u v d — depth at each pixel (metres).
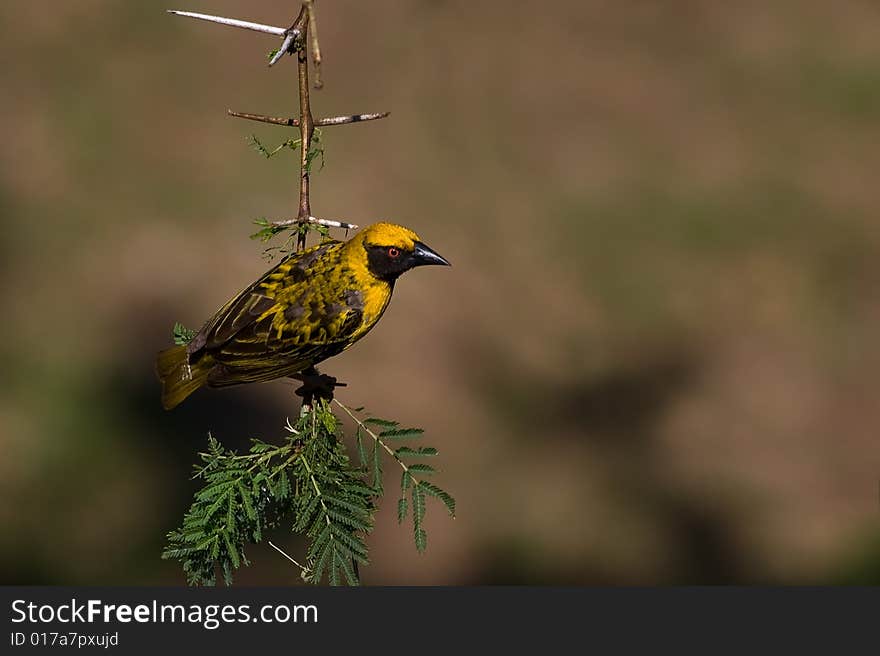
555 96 18.20
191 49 17.81
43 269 14.39
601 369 14.41
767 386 14.32
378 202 16.00
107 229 15.03
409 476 5.70
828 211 16.62
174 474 12.23
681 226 16.23
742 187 16.94
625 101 18.25
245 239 15.11
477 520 12.45
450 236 15.77
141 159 16.03
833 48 19.53
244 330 6.76
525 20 19.52
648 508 12.84
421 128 17.33
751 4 20.55
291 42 5.75
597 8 20.23
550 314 14.98
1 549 11.27
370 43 18.55
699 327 14.99
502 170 16.83
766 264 15.87
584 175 16.95
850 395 14.19
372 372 13.77
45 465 12.11
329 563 5.62
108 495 11.96
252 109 16.97
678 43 19.56
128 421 12.74
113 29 18.06
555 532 12.41
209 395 13.16
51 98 16.80
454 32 19.11
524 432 13.56
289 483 5.71
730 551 12.35
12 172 15.63
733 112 18.27
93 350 13.45
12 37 17.58
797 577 12.03
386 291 7.12
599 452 13.43
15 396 12.86
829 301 15.38
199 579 5.61
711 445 13.59
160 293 14.27
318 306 6.84
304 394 6.25
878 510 12.77
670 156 17.38
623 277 15.59
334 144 16.77
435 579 11.88
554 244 15.85
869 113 18.25
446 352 14.24
